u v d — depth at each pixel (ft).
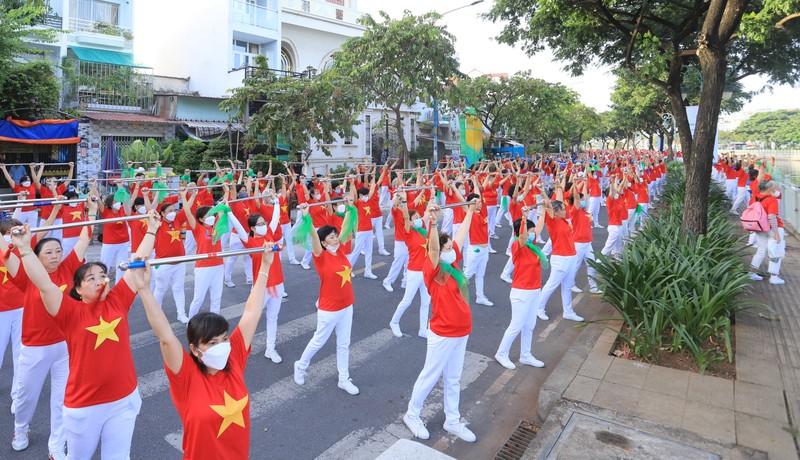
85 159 61.11
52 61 63.52
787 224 52.70
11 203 18.45
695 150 31.58
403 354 22.89
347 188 46.57
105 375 11.96
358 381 20.27
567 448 14.93
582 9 33.35
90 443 12.10
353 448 15.84
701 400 17.60
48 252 15.55
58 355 14.62
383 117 87.86
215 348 9.66
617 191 37.65
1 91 50.29
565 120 123.34
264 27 80.07
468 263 29.32
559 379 19.44
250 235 22.33
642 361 20.98
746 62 46.62
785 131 188.44
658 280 24.03
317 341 19.17
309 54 89.35
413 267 23.94
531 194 41.32
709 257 26.76
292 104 59.36
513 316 21.36
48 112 56.70
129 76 69.72
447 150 115.03
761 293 29.09
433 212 16.05
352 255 34.04
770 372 19.56
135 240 26.32
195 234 24.47
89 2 70.74
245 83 61.62
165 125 69.41
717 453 14.57
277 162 63.05
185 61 84.53
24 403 14.85
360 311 28.48
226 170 41.88
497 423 17.67
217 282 24.73
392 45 60.13
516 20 41.09
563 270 26.35
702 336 21.08
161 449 15.46
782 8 24.16
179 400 9.80
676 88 34.68
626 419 16.48
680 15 38.81
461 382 20.51
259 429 16.74
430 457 13.61
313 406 18.29
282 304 29.30
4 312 16.96
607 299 24.93
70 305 11.98
